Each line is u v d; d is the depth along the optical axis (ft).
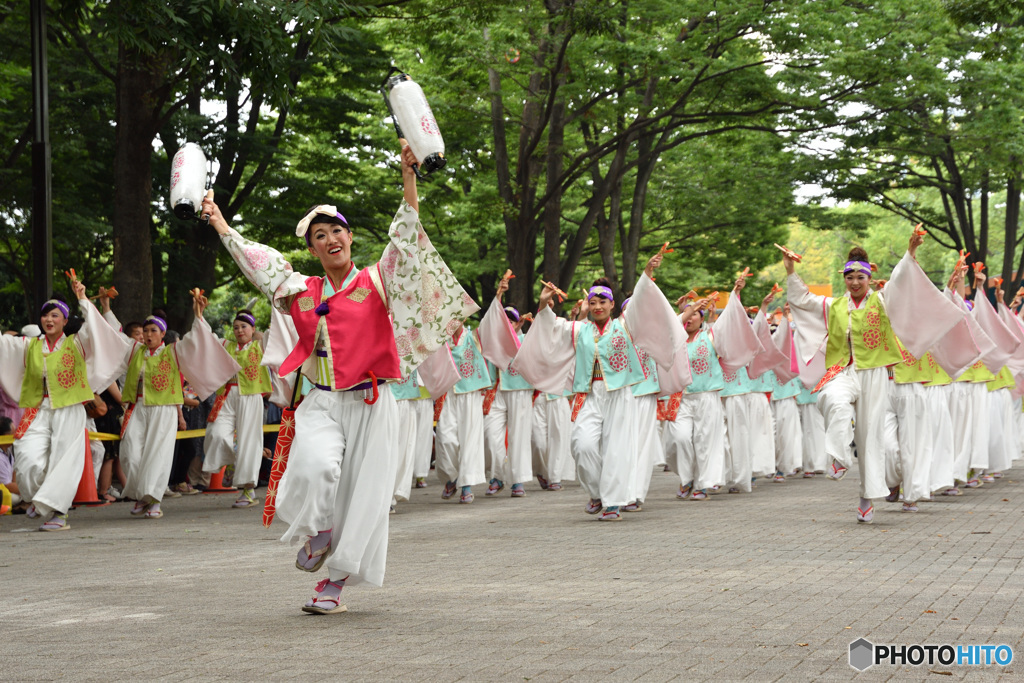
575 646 16.07
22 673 14.75
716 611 18.81
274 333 37.27
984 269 41.24
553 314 40.47
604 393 34.53
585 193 94.94
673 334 33.88
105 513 40.70
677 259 105.81
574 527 32.78
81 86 69.82
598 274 113.80
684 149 89.86
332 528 18.33
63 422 35.09
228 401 42.42
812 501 39.58
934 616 18.13
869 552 25.89
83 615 19.44
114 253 52.03
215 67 41.11
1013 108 78.13
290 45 42.52
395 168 83.51
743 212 93.45
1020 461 58.54
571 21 58.95
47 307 34.96
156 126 52.03
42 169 41.63
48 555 28.66
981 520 32.17
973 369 40.40
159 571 25.20
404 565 25.31
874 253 179.63
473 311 18.71
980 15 45.21
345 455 18.22
